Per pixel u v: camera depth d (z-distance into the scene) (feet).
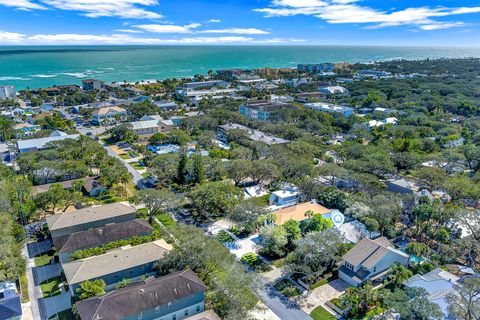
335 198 295.07
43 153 383.45
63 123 558.15
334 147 463.42
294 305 192.44
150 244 216.33
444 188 333.42
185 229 222.07
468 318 160.45
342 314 185.78
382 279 210.18
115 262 199.31
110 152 463.01
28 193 284.41
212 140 492.13
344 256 218.79
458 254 237.25
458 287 174.70
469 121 583.17
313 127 552.82
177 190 337.31
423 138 506.48
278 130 534.78
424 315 160.25
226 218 278.67
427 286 192.13
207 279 204.33
